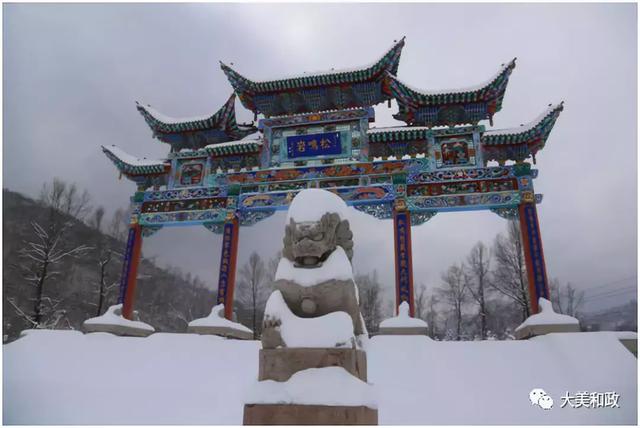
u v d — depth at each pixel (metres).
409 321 17.06
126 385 13.09
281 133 25.41
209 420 10.04
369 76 24.23
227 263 22.64
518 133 21.95
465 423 9.76
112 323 18.70
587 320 43.38
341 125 24.72
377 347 14.96
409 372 13.16
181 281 56.97
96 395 12.22
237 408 10.79
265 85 25.14
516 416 10.25
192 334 17.55
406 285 20.28
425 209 21.84
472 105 22.97
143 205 25.48
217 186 24.77
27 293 33.59
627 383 11.83
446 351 14.42
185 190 25.14
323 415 5.27
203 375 13.89
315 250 6.54
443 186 22.17
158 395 12.06
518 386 12.15
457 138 23.08
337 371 5.64
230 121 26.98
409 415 10.26
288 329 6.04
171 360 15.33
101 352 16.23
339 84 24.83
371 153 24.27
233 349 16.08
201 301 56.72
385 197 22.22
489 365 13.42
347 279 6.50
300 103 26.20
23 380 13.55
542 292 19.12
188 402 11.43
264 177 24.23
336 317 6.02
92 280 40.53
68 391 12.55
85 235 41.31
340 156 23.98
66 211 32.78
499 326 44.44
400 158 24.02
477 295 40.88
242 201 23.94
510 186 21.59
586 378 12.25
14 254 33.25
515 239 36.09
